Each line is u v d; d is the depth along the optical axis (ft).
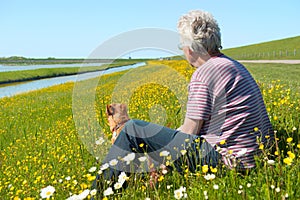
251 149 8.41
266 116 9.08
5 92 92.84
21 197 11.94
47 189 8.77
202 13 8.83
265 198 6.73
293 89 21.95
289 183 6.81
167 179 8.80
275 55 162.71
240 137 8.46
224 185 7.49
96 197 8.73
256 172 8.22
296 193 6.79
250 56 181.57
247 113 8.46
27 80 151.74
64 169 13.16
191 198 7.30
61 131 21.63
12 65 282.56
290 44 207.82
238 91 8.50
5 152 20.08
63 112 33.37
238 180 7.70
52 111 35.35
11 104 49.47
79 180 11.16
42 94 61.62
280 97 16.15
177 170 9.07
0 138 24.94
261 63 109.81
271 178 7.39
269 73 57.98
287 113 12.19
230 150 8.18
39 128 25.84
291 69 70.59
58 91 64.44
